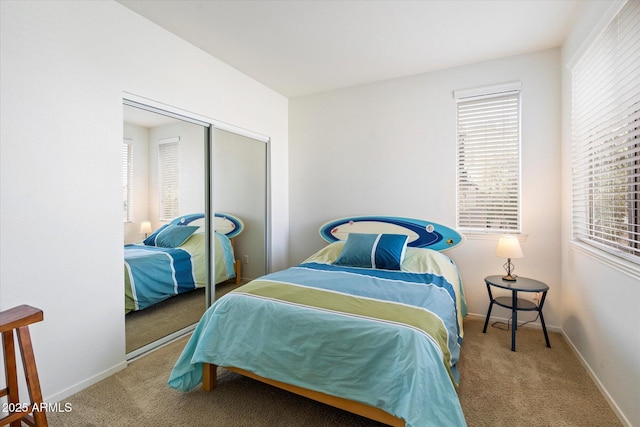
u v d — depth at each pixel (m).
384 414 1.37
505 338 2.61
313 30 2.45
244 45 2.68
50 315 1.75
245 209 3.42
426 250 2.95
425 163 3.27
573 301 2.39
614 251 1.75
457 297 2.29
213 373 1.90
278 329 1.63
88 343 1.93
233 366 1.70
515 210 2.94
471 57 2.90
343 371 1.44
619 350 1.63
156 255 2.48
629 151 1.59
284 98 4.00
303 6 2.15
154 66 2.35
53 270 1.76
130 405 1.73
